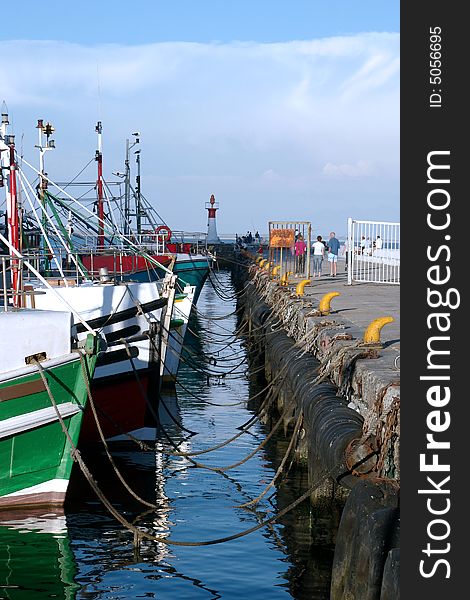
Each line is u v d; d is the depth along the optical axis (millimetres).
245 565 10250
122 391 15961
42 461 11680
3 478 11477
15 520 11586
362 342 12484
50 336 11375
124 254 22375
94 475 14320
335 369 12805
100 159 30500
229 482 14094
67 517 11812
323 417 10828
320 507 11234
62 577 9719
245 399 22531
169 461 15406
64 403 11594
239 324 41406
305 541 11109
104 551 10602
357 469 9008
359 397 11242
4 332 11125
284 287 27812
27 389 11227
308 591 9445
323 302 18562
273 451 16328
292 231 36406
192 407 21328
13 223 13617
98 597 9219
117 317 15750
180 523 11812
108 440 16141
